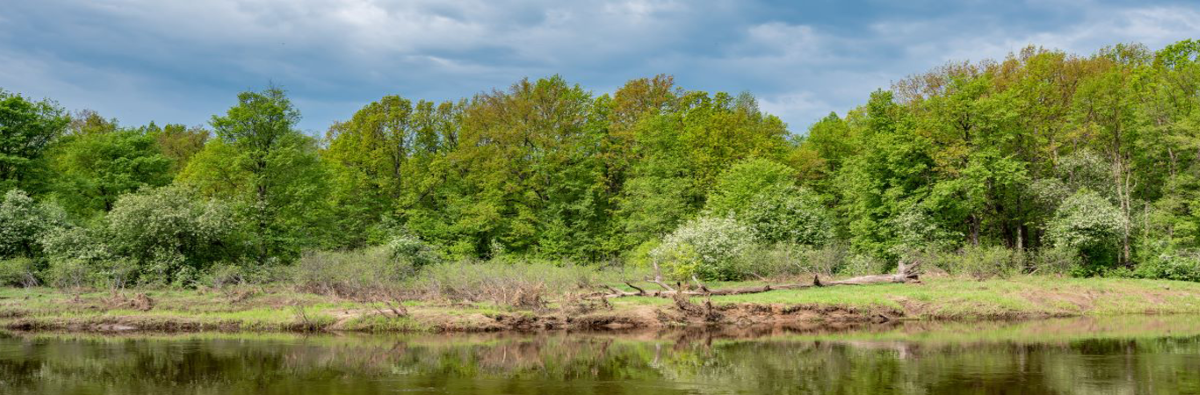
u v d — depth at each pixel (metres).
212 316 20.16
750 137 46.56
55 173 37.41
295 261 28.28
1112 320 22.34
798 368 14.05
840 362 14.70
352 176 45.97
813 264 30.27
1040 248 31.78
